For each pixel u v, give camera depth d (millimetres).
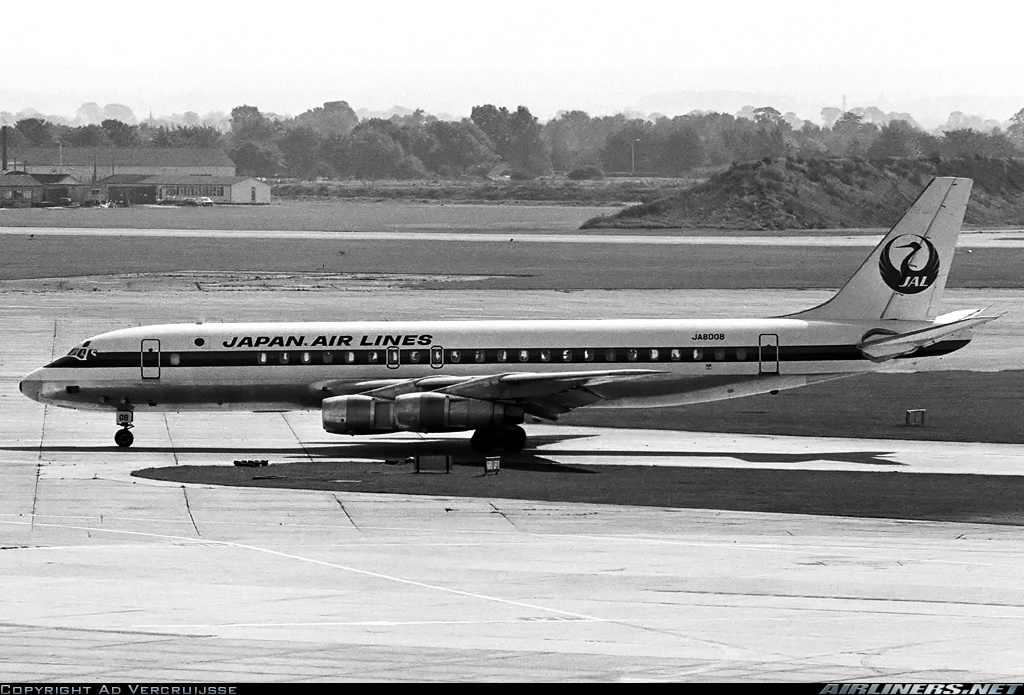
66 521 158875
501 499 174375
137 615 114750
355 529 155125
